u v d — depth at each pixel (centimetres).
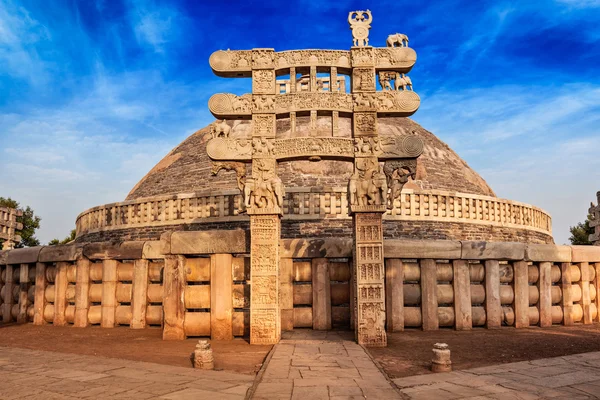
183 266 1185
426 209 2080
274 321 1066
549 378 744
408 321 1259
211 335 1150
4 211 2700
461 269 1284
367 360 856
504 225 2252
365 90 1126
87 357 915
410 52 1138
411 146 1100
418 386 699
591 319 1402
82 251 1441
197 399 610
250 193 1097
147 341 1132
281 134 2530
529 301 1341
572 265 1415
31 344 1112
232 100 1139
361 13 1161
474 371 795
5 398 625
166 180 2688
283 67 1145
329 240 1266
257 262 1087
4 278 1731
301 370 776
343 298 1280
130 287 1404
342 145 1108
